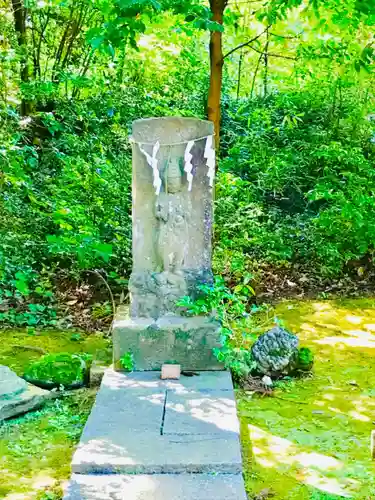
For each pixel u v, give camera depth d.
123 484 3.23
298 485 3.48
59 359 4.96
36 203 7.09
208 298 4.83
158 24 7.45
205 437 3.64
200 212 4.87
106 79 8.10
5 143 6.43
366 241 8.10
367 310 6.89
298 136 9.40
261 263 7.91
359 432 4.12
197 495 3.13
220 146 9.52
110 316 6.41
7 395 4.33
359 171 8.77
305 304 7.10
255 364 4.91
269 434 4.07
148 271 4.90
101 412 3.98
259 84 10.90
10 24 8.05
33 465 3.70
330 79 9.48
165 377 4.55
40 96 7.94
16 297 6.50
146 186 4.82
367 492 3.40
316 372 5.14
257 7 9.04
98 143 7.57
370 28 7.25
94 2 6.75
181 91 9.15
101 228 7.05
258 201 8.59
